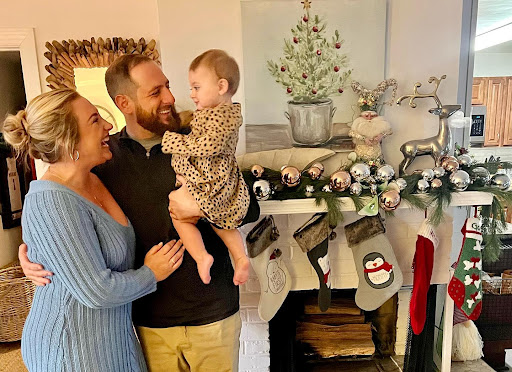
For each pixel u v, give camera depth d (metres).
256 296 1.80
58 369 1.04
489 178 1.58
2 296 2.06
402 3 1.59
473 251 1.60
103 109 1.67
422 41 1.62
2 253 2.31
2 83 2.24
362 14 1.57
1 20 1.66
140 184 1.21
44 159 1.02
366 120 1.55
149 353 1.29
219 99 1.17
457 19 1.60
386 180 1.51
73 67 1.66
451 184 1.53
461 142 1.82
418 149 1.59
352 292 2.01
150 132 1.22
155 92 1.20
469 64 1.77
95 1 1.67
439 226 1.78
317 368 2.03
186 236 1.16
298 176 1.51
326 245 1.61
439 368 1.94
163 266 1.13
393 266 1.63
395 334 2.06
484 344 2.05
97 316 1.07
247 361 1.87
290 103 1.62
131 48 1.65
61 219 0.97
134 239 1.19
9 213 2.35
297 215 1.73
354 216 1.75
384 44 1.60
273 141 1.65
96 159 1.08
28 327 1.08
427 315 1.84
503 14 1.73
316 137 1.63
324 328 2.02
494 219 1.58
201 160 1.08
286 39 1.58
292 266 1.77
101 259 1.02
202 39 1.58
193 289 1.23
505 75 1.79
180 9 1.55
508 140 1.86
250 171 1.53
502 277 1.98
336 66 1.61
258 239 1.56
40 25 1.67
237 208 1.14
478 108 1.82
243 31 1.56
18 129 0.99
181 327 1.25
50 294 1.04
